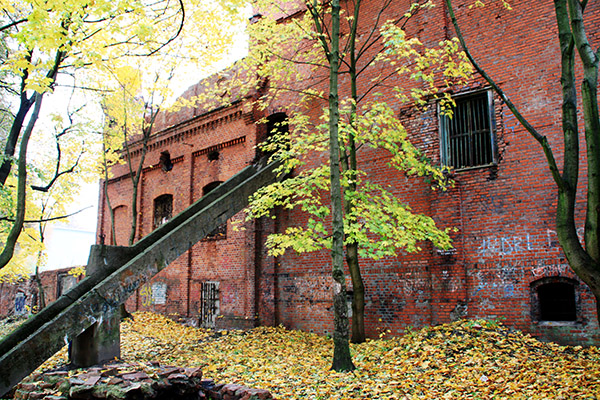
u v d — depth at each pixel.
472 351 8.70
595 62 5.94
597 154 5.84
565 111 6.32
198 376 7.28
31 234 13.45
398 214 9.55
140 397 6.38
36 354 7.37
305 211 13.69
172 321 16.52
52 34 6.81
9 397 7.22
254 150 15.04
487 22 10.88
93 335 8.18
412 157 10.27
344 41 13.49
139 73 13.06
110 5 6.92
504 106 10.36
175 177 18.39
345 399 6.93
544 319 9.66
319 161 13.46
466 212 10.55
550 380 7.20
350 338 11.91
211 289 15.83
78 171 15.76
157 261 9.59
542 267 9.44
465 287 10.26
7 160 9.18
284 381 8.02
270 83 13.98
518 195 9.95
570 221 6.10
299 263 13.45
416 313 10.95
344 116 12.70
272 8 12.83
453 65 9.56
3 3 7.28
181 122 17.94
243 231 15.03
